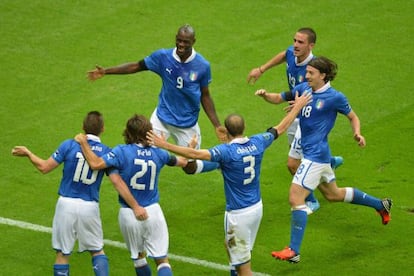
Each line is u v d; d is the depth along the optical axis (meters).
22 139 51.91
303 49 44.22
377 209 42.69
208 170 40.50
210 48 62.41
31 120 54.03
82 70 59.72
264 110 56.06
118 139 52.28
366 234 43.38
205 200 46.69
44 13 66.00
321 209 45.97
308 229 43.94
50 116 54.56
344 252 41.75
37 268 39.78
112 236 42.94
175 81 44.12
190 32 43.03
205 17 66.00
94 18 65.50
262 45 62.75
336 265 40.56
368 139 53.03
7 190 46.84
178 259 40.84
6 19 65.06
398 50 62.69
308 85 41.59
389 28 65.19
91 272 39.78
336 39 63.78
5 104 55.66
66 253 36.81
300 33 44.16
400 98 57.47
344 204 46.41
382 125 54.50
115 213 45.16
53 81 58.53
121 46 62.34
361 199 42.22
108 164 35.94
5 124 53.50
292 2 68.12
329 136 53.69
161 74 44.47
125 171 36.12
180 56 43.78
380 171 49.69
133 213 36.25
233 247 37.22
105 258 37.03
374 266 40.44
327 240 42.84
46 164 36.56
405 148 51.88
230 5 67.69
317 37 63.84
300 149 43.69
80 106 55.84
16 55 61.03
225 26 65.00
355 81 59.31
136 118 36.56
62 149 36.66
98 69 44.41
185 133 45.06
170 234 43.09
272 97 42.59
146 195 36.50
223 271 39.88
